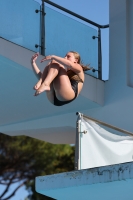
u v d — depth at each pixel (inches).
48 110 546.9
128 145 397.7
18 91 505.4
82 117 370.3
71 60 340.5
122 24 532.1
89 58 524.1
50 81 318.3
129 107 505.4
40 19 480.4
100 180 331.9
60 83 321.4
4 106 546.9
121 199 374.9
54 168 1067.3
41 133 602.9
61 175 353.7
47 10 488.4
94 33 535.8
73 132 584.4
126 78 515.8
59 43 493.0
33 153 1045.2
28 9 471.2
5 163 1053.2
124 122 504.4
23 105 538.9
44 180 362.9
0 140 1035.9
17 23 458.3
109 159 377.7
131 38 528.1
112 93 522.6
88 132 369.7
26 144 1035.3
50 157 1048.2
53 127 556.7
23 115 567.5
